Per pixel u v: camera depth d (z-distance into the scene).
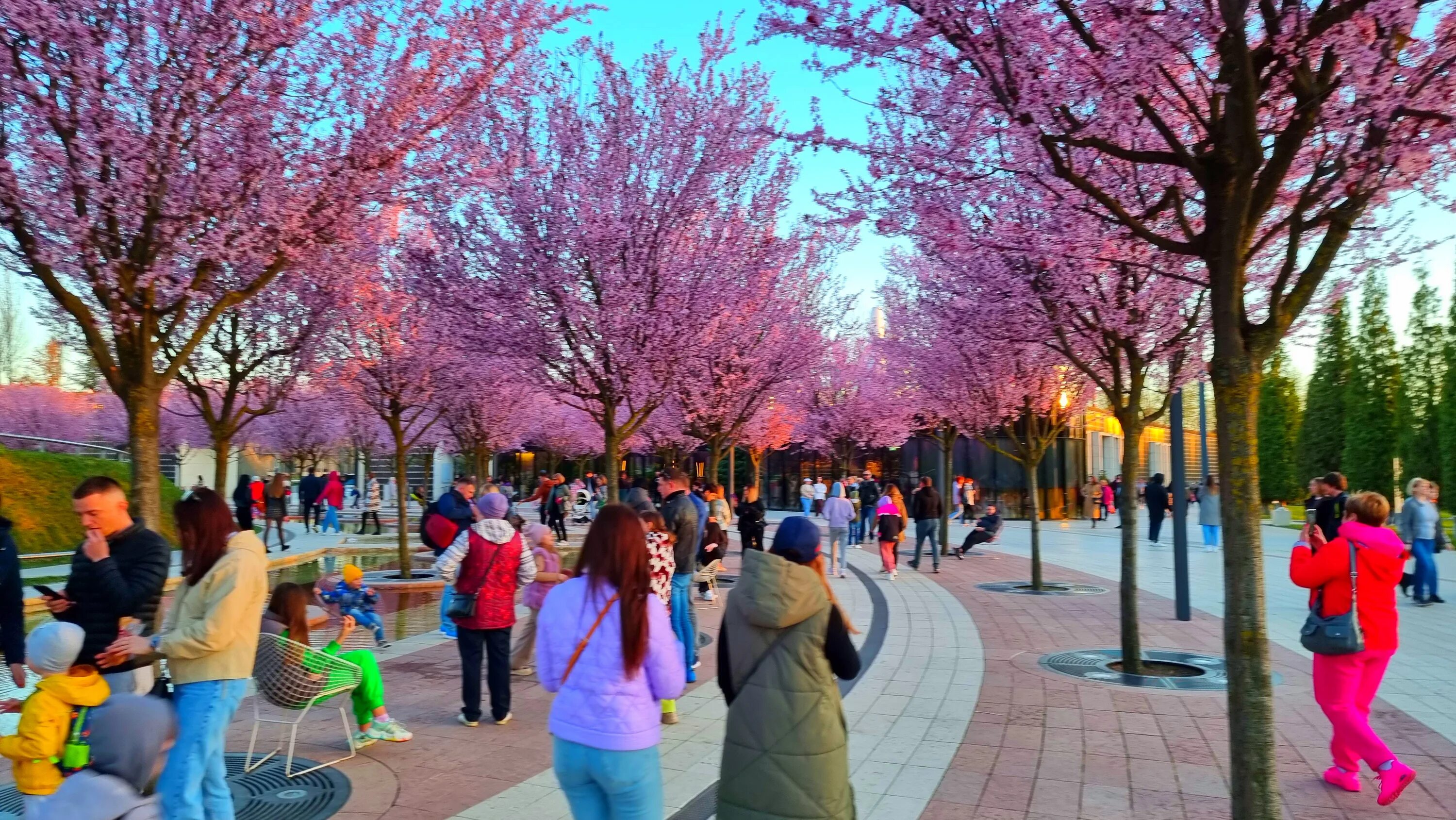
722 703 8.06
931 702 7.92
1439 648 10.30
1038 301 9.48
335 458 55.97
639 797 3.48
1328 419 49.12
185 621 4.17
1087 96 5.80
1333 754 5.68
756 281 14.20
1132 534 9.11
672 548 7.58
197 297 9.08
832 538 18.42
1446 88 5.07
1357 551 5.56
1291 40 4.97
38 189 6.96
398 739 6.61
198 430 38.69
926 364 18.31
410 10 8.47
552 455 47.09
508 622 7.19
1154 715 7.43
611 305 11.40
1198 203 7.51
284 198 7.93
